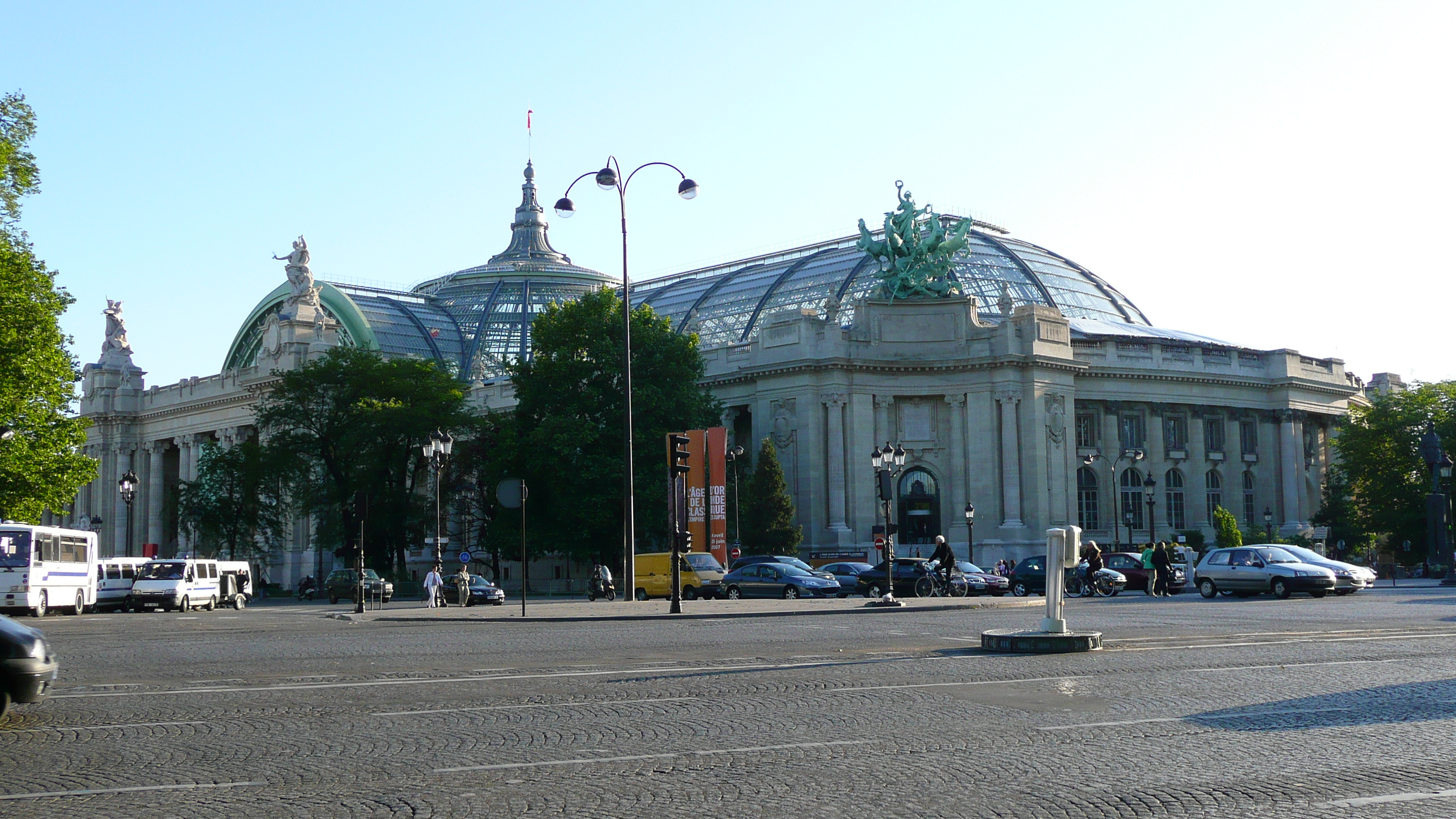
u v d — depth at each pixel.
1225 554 63.88
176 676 25.92
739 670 25.45
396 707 20.52
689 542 52.78
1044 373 111.38
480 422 113.75
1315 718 18.25
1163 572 70.12
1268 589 61.34
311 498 111.56
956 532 110.31
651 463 101.06
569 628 43.44
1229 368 124.44
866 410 111.25
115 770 15.36
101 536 168.25
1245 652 28.27
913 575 70.31
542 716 19.31
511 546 103.38
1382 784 13.76
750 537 100.19
